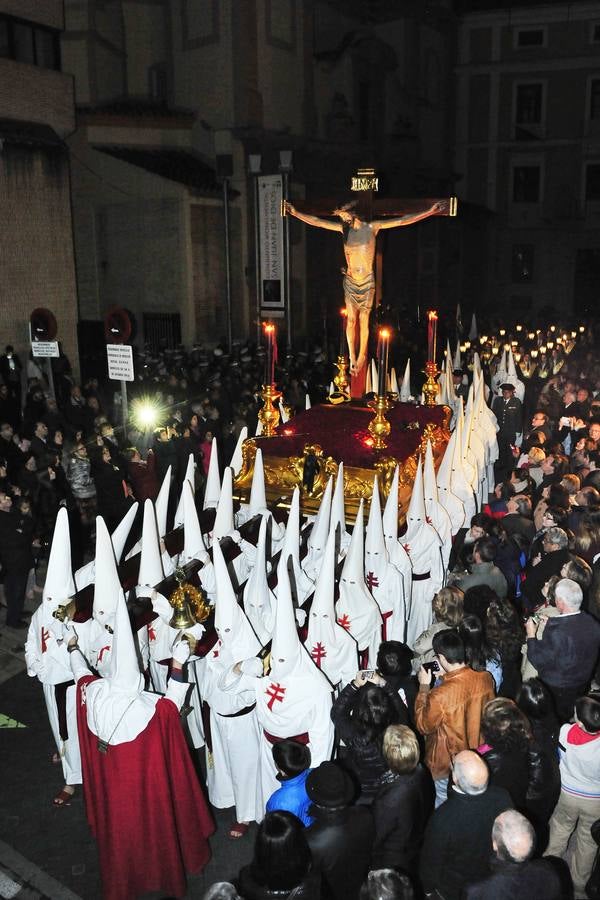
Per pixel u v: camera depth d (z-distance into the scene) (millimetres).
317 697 5402
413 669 6105
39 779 6570
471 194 41062
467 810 4047
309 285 29969
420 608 7945
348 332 10758
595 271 40031
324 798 4035
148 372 20078
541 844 5020
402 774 4309
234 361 19875
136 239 25109
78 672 5348
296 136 28375
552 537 6945
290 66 28219
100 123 25422
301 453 8961
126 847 5137
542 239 40469
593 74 37812
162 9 27266
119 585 5938
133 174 24641
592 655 5645
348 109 31531
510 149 39875
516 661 6059
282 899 3545
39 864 5688
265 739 5598
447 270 36531
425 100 36906
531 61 38531
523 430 15531
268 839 3553
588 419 11758
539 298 41062
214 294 25516
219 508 7613
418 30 35406
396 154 34656
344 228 10336
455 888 4051
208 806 5801
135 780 5035
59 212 19875
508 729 4555
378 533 7102
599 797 4727
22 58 19047
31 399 14609
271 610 6418
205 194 24375
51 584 6199
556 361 17906
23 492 10234
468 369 19844
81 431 11820
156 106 27500
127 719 4996
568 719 5703
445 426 10172
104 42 26281
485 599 6082
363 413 10281
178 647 5375
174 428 12609
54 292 20000
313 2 29141
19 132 18781
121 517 11000
